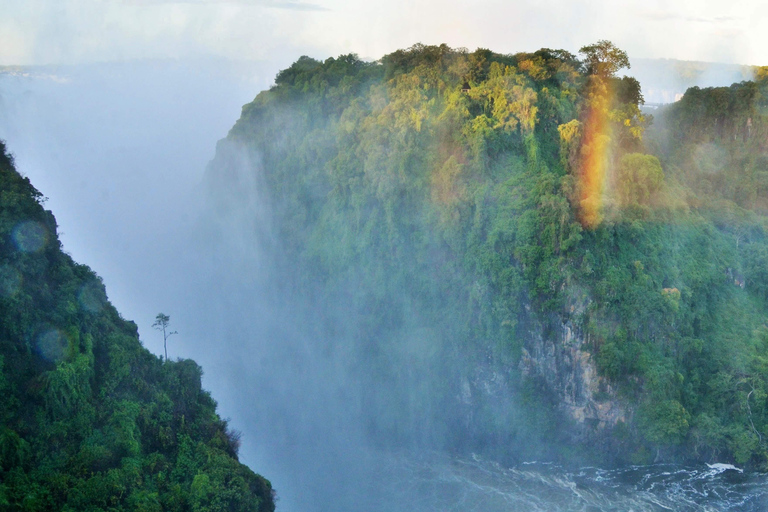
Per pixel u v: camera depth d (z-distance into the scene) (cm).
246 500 6475
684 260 10362
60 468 5859
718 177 12031
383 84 12219
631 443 9519
